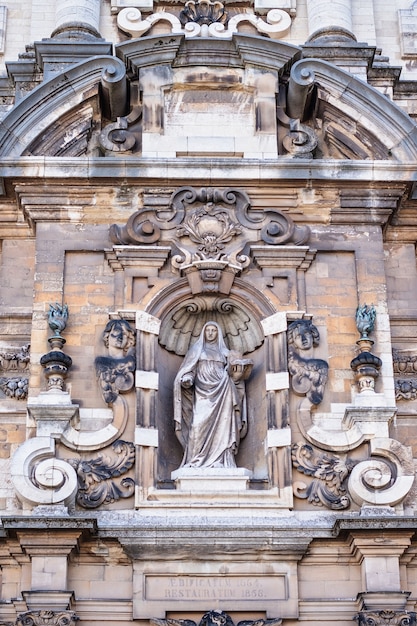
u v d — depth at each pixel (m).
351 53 49.78
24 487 42.16
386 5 53.22
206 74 48.44
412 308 47.00
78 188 46.78
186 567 41.66
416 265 47.66
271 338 45.12
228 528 41.72
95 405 44.00
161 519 42.25
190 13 52.19
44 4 52.81
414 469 43.91
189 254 46.00
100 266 46.00
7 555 41.81
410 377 46.03
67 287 45.62
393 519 41.44
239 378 45.06
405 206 47.88
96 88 47.78
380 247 46.69
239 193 46.84
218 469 43.22
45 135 47.41
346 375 44.78
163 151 47.50
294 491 43.00
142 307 45.31
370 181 46.88
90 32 50.69
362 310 45.22
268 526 41.78
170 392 45.34
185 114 48.16
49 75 48.66
